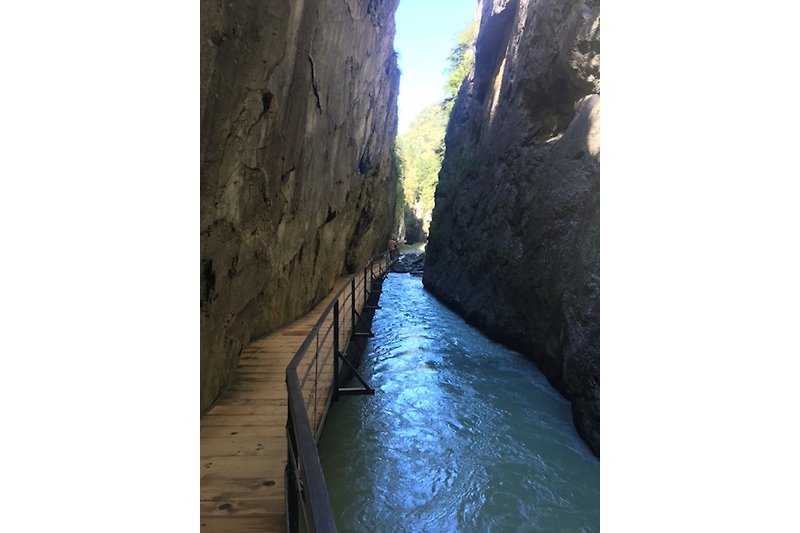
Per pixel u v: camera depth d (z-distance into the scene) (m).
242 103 3.64
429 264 18.06
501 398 6.46
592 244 6.05
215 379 4.09
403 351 8.94
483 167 13.20
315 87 5.90
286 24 3.99
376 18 9.52
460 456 4.82
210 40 3.09
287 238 6.26
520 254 8.95
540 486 4.32
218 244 3.89
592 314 5.61
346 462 4.62
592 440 4.97
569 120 8.60
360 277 14.25
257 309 5.54
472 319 11.41
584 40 7.72
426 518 3.85
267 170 4.61
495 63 14.40
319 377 5.00
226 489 2.73
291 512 2.10
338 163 8.97
